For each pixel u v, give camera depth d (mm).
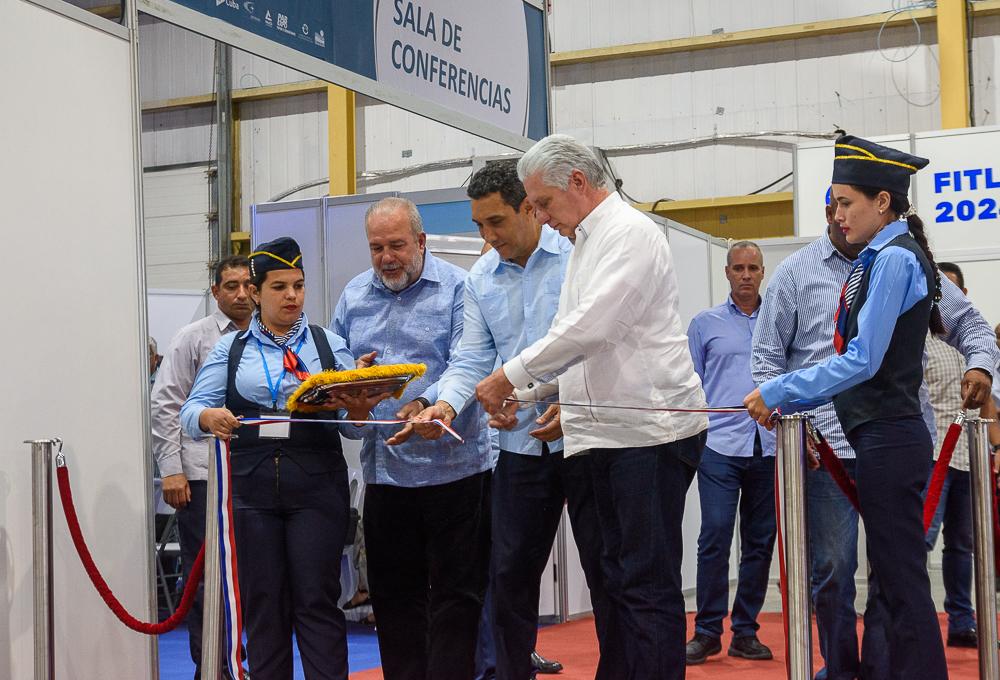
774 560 6629
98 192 3295
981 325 4195
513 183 3010
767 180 10586
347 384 2686
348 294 3348
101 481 3248
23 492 3027
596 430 2742
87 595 3172
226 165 12086
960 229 7711
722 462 4773
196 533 4262
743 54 10680
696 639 4715
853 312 2955
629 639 2736
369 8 4199
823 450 2943
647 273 2656
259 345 3061
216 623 2686
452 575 3059
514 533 3064
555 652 4719
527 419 2889
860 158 2994
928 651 2898
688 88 10836
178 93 12234
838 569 3662
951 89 9836
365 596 2936
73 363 3184
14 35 3053
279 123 12062
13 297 3016
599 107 11086
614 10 11000
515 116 5211
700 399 2836
